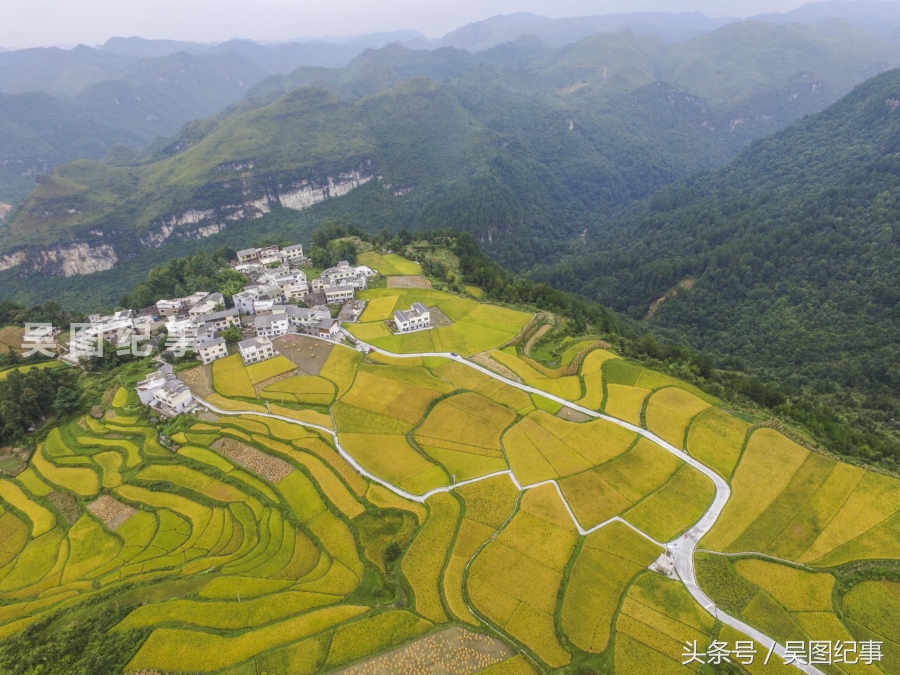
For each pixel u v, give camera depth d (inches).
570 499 2933.1
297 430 3762.3
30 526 3250.5
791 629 2167.8
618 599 2319.1
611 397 3895.2
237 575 2613.2
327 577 2576.3
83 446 3823.8
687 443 3353.8
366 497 3097.9
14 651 2277.3
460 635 2174.0
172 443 3725.4
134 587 2593.5
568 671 2017.7
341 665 2064.5
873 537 2615.7
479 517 2829.7
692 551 2566.4
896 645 2107.5
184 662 2110.0
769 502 2859.3
